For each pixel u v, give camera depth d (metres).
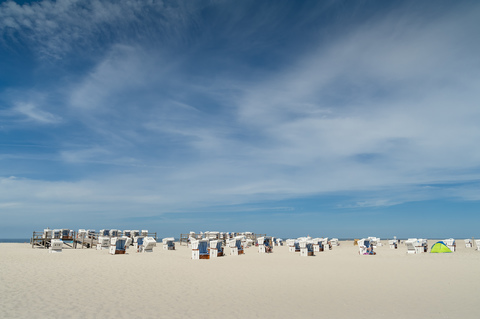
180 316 10.52
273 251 41.75
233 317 10.51
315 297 13.45
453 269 21.69
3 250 35.88
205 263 25.30
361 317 10.62
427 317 10.59
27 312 10.41
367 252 36.00
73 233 43.31
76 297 12.62
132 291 14.06
